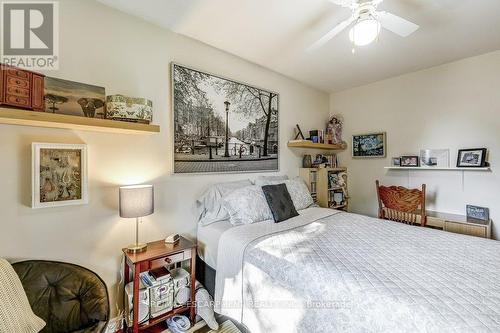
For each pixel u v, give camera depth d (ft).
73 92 5.02
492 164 7.88
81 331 4.11
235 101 8.29
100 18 5.56
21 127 4.60
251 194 7.22
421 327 2.83
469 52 7.95
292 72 9.78
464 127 8.44
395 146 10.27
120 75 5.86
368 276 3.81
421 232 6.00
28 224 4.67
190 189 7.20
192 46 7.22
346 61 8.71
